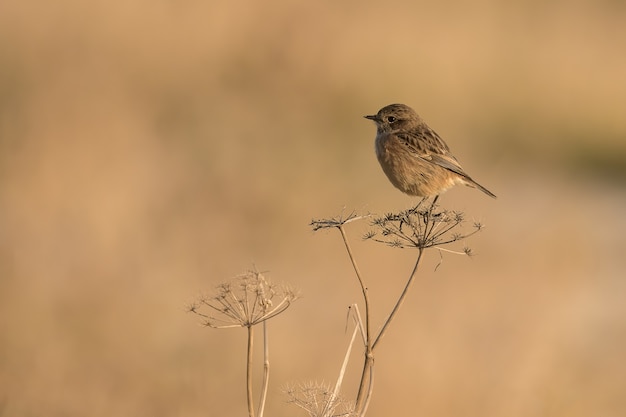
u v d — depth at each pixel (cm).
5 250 1266
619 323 1444
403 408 980
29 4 1950
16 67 1772
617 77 2841
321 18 2453
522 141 2623
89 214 1396
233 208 1564
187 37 2188
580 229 1719
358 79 2411
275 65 2319
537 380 1091
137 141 1728
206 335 1112
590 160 2617
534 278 1362
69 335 1064
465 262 1430
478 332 1149
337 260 1421
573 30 2955
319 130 2227
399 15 2655
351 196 1752
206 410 930
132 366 1001
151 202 1526
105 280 1212
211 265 1361
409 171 1073
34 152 1530
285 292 559
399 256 1440
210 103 2095
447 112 2558
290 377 1012
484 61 2658
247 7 2341
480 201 2022
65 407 882
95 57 1958
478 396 1016
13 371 932
